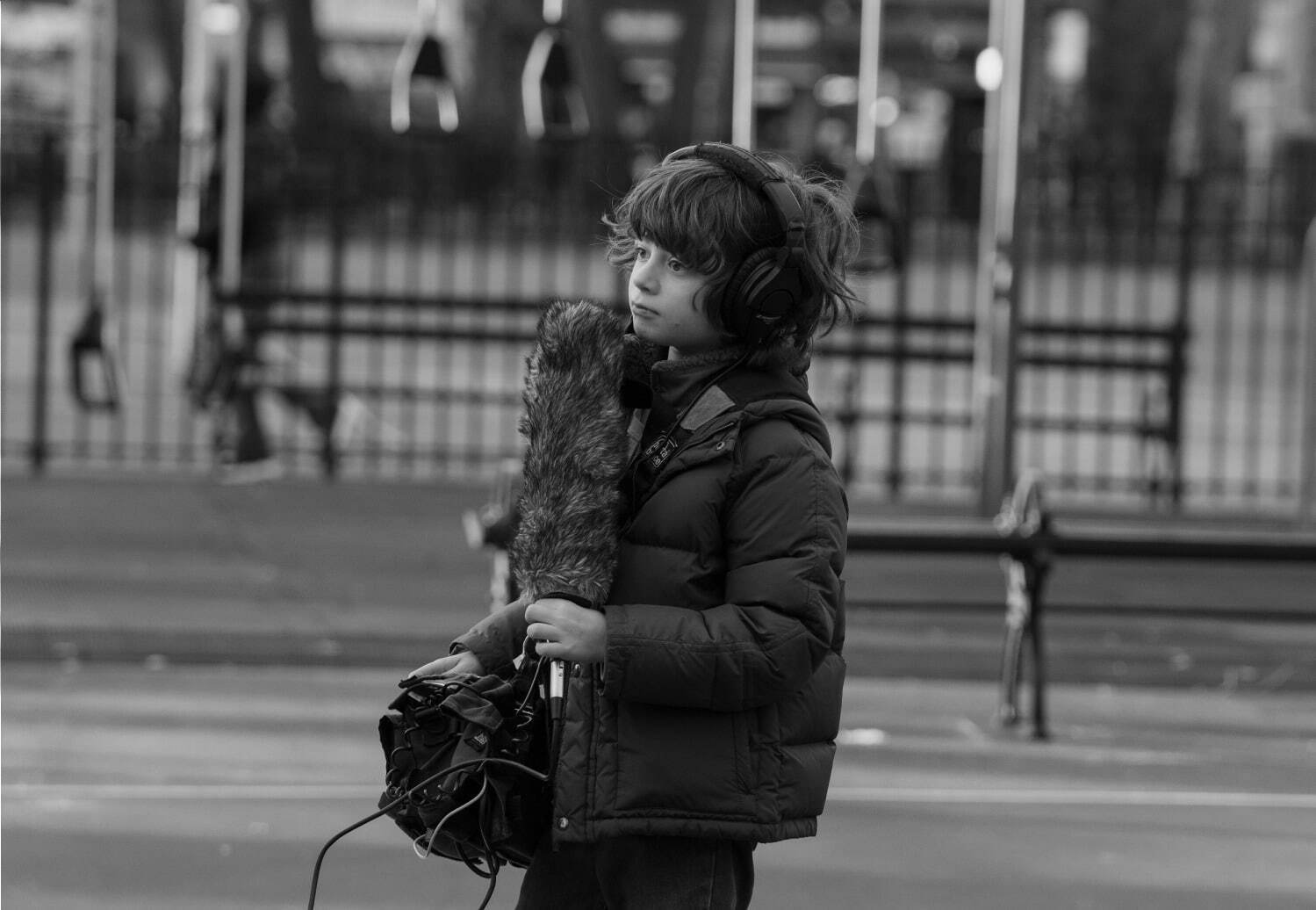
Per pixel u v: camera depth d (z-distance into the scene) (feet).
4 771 44.60
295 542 74.59
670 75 279.08
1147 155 120.47
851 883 38.17
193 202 102.12
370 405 117.08
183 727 49.49
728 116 228.02
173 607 61.31
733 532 21.57
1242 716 55.06
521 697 22.77
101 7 104.83
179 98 239.09
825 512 21.61
